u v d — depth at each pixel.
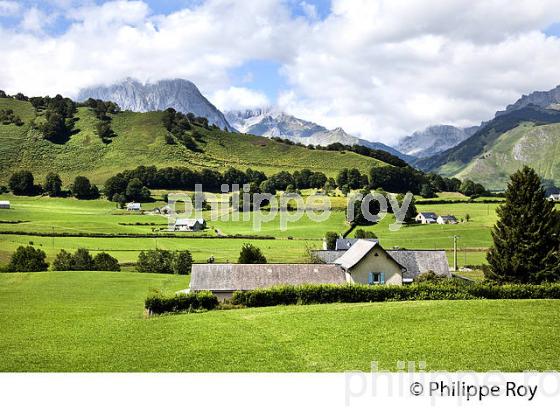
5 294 67.88
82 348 35.75
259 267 61.28
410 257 70.12
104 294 69.06
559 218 56.12
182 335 38.25
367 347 33.56
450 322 38.78
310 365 30.73
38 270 94.75
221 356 32.84
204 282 58.66
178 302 48.25
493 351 31.81
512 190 56.97
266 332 38.12
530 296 49.75
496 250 57.53
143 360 32.56
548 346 32.53
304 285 50.53
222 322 41.84
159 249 107.44
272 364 31.08
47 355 34.06
